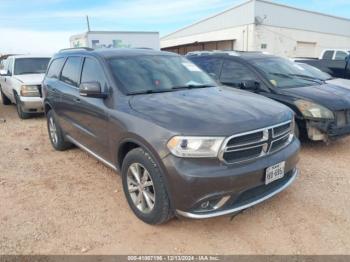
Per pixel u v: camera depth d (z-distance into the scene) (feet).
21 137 22.97
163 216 10.12
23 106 28.12
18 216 11.64
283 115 10.94
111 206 12.22
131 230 10.63
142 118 10.31
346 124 17.20
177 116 9.89
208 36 96.99
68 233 10.52
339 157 16.92
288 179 11.29
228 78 20.98
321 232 10.30
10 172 15.90
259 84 19.35
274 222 10.89
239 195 9.52
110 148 12.24
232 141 9.26
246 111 10.43
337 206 11.84
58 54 18.97
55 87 17.38
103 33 65.31
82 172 15.70
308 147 18.60
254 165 9.60
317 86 19.35
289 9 86.74
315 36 96.27
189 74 14.58
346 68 35.09
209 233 10.39
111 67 13.10
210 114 9.99
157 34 71.10
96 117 12.89
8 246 9.89
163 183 9.73
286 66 21.30
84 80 14.55
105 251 9.63
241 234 10.31
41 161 17.44
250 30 81.82
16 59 33.17
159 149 9.48
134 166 10.92
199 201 9.13
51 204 12.48
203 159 9.12
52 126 19.17
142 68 13.60
